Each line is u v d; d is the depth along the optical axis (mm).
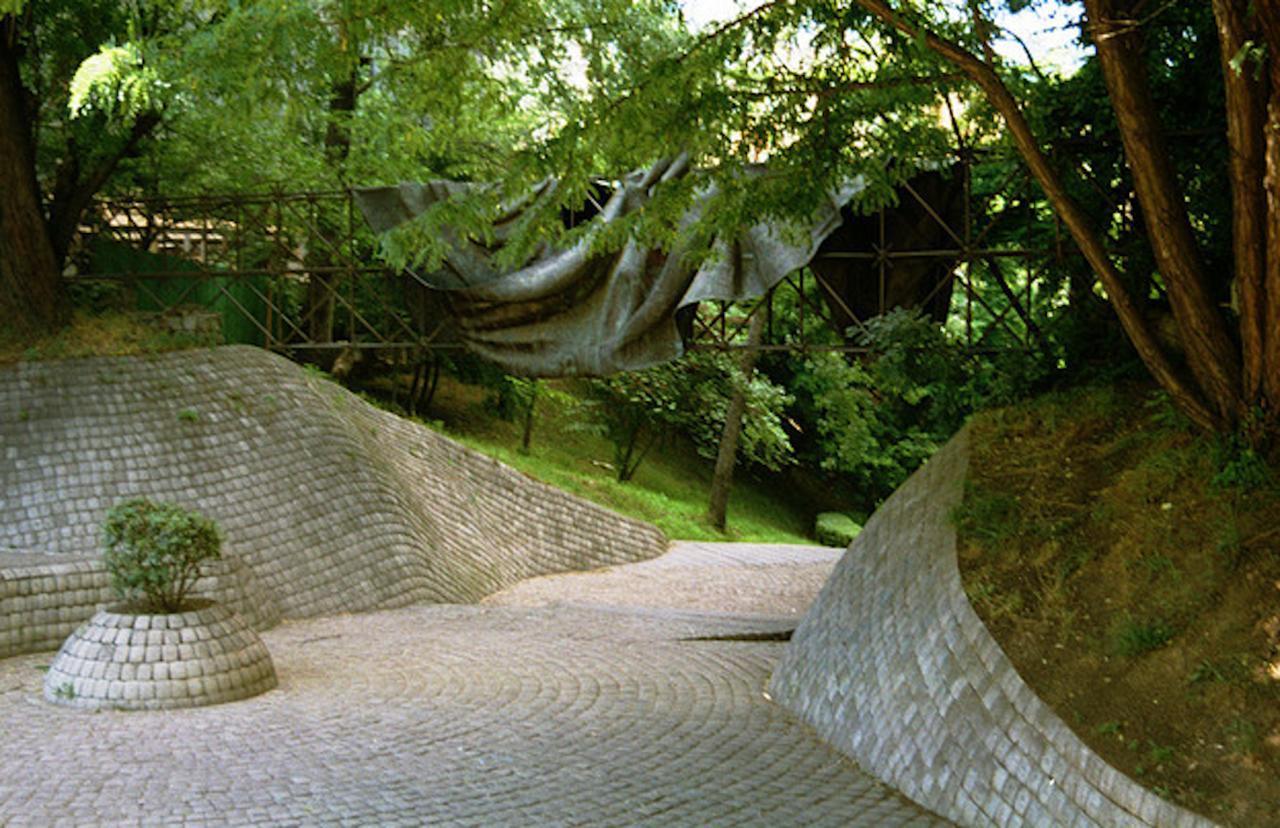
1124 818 7043
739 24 10852
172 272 19578
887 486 34656
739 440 31719
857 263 16984
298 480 18000
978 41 11680
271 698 11266
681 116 10773
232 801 8172
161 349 18656
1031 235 16031
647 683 12117
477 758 9312
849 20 11141
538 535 22547
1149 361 9656
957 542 9984
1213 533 8461
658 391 29312
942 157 14445
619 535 23969
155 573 11203
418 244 11344
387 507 18719
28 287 18375
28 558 14625
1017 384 12664
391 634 15070
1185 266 9281
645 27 14656
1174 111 12961
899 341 14039
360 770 8945
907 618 9820
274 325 24828
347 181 21797
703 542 26875
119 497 16484
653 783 8781
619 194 17109
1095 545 9109
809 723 10477
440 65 11289
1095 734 7531
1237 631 7691
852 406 31203
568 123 10914
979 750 8141
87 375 17719
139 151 20312
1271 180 8367
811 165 11438
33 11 18469
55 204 19500
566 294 17891
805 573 22828
